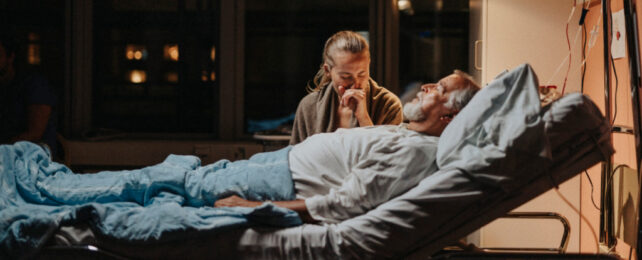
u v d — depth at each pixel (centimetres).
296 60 402
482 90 191
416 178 192
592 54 289
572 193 306
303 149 217
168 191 214
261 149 367
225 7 393
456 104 209
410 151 193
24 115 313
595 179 284
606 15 221
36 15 393
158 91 405
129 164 373
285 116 405
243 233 184
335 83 242
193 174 217
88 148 371
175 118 407
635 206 230
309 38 399
